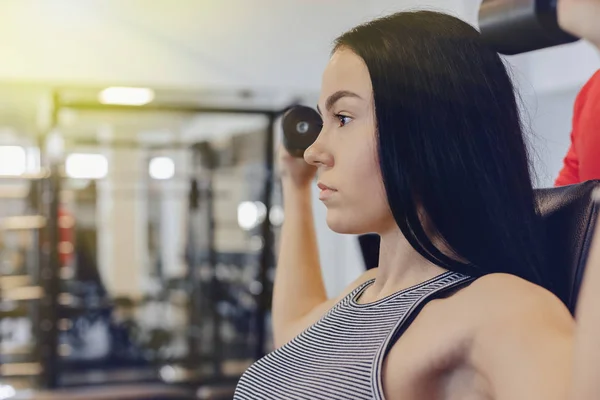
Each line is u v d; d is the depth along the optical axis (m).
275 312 0.79
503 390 0.43
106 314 4.86
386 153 0.52
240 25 4.18
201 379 3.94
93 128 5.78
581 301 0.38
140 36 4.13
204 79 4.21
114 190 5.73
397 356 0.50
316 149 0.58
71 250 4.66
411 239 0.52
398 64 0.53
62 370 4.00
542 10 0.38
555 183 0.81
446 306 0.50
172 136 5.76
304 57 4.13
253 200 4.80
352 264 3.87
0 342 4.47
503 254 0.52
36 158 3.97
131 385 3.96
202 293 4.27
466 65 0.53
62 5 4.04
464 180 0.51
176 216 5.71
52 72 4.04
